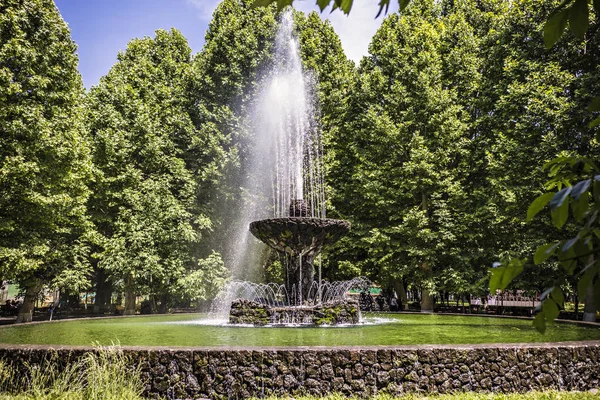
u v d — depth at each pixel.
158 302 25.19
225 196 19.92
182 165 20.56
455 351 5.42
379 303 21.06
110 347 5.25
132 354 5.21
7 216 14.91
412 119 19.78
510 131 16.58
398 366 5.30
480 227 17.97
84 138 18.05
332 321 9.88
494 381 5.42
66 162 15.41
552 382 5.55
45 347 5.41
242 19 21.94
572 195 1.09
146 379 5.15
